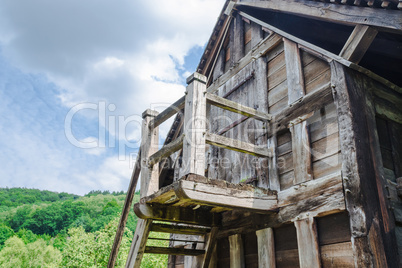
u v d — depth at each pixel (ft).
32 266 135.85
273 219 14.11
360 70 13.03
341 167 12.09
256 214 15.02
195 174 12.03
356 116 12.20
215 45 23.89
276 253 13.80
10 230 208.03
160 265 48.57
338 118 12.50
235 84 20.06
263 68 17.95
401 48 14.19
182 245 20.57
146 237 15.29
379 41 14.43
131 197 18.30
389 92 14.10
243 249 15.57
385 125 13.55
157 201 14.28
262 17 20.71
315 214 12.33
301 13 15.74
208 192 12.14
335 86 12.99
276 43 17.63
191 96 13.23
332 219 11.94
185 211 15.64
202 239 18.10
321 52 14.20
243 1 20.72
